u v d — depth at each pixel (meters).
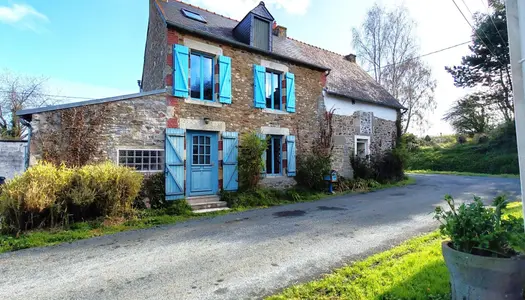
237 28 9.55
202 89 8.23
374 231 5.10
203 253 4.13
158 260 3.89
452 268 2.33
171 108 7.52
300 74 10.45
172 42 7.62
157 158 7.27
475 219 2.28
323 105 11.04
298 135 10.20
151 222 6.01
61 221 5.41
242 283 3.13
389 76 21.14
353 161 11.84
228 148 8.38
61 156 6.11
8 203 4.96
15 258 4.04
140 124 7.05
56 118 6.14
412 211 6.83
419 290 2.67
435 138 27.59
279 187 9.47
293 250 4.17
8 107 22.22
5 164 10.84
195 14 9.48
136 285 3.14
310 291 2.82
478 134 22.47
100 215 5.91
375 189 10.98
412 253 3.72
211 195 8.11
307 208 7.52
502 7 16.81
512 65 2.22
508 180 13.68
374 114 13.09
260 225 5.73
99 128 6.51
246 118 8.89
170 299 2.82
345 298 2.65
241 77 8.88
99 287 3.12
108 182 5.89
